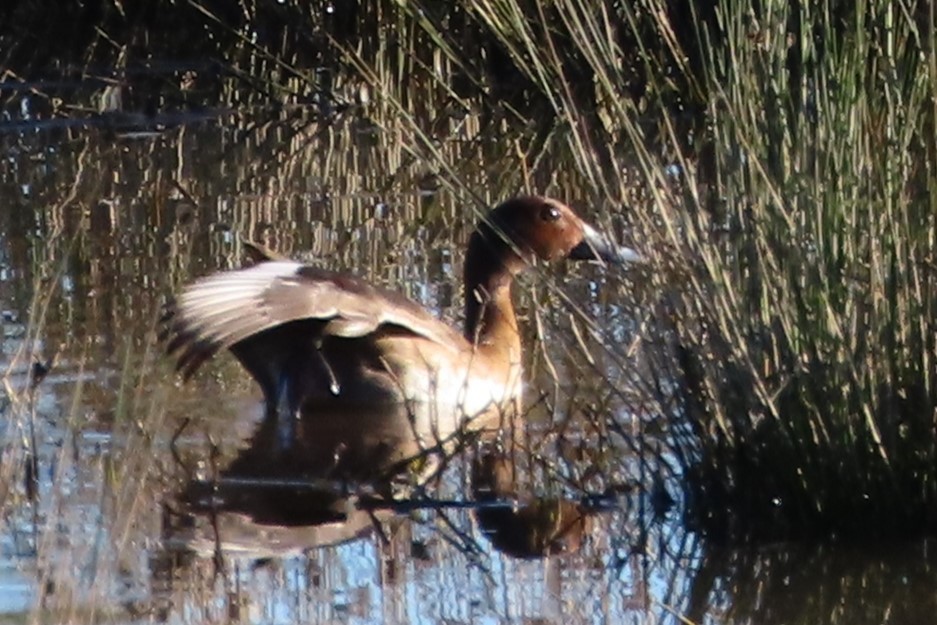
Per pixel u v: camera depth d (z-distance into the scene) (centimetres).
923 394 848
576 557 848
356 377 1063
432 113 1856
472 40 1895
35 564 829
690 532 870
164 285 1305
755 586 807
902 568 823
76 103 1995
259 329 983
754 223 870
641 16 1564
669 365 903
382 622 763
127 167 1731
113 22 2269
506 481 952
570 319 1059
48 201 1588
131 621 759
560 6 946
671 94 1568
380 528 893
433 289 1298
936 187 858
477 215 1202
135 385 1100
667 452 966
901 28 886
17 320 1224
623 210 962
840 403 855
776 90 877
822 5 902
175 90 2028
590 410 977
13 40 2238
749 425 871
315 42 1970
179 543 865
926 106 862
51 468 963
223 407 1081
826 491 859
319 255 1404
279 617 770
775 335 867
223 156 1772
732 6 888
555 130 1697
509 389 1095
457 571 830
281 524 896
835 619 768
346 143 1809
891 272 846
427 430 1045
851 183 858
